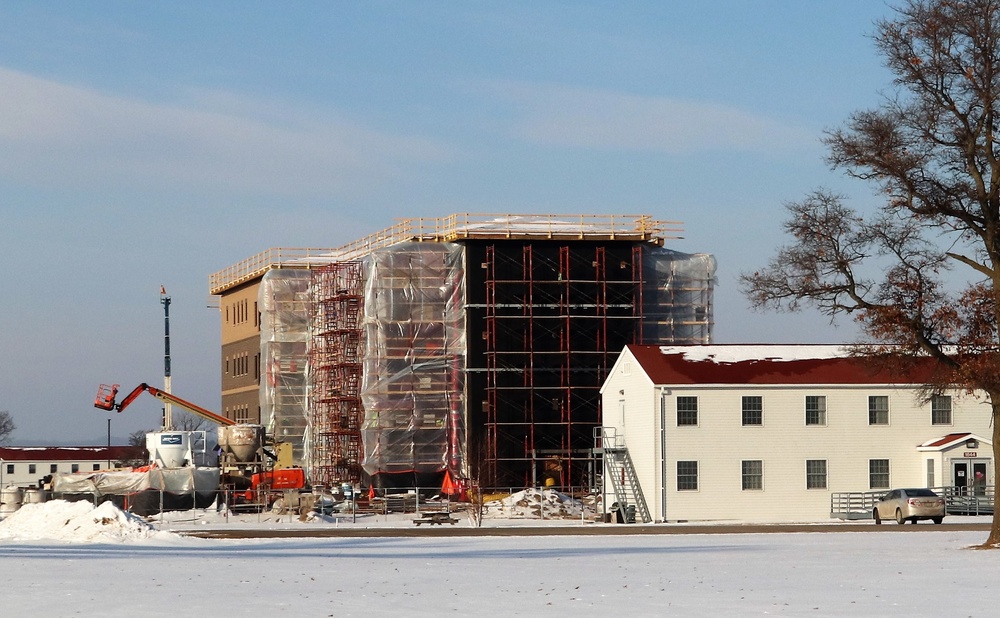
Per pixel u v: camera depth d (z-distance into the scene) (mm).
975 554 45719
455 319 106438
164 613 28500
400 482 104875
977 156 49906
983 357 48906
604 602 30531
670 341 110750
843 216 51188
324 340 117625
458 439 105188
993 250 49469
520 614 28172
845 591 32719
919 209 49594
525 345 106125
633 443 82062
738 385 79750
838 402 80750
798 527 68438
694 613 28203
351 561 44531
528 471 104312
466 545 54562
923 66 49188
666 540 57000
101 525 60812
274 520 82688
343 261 120375
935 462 79750
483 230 106875
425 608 29422
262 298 126812
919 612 28078
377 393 104938
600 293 108250
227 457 100812
